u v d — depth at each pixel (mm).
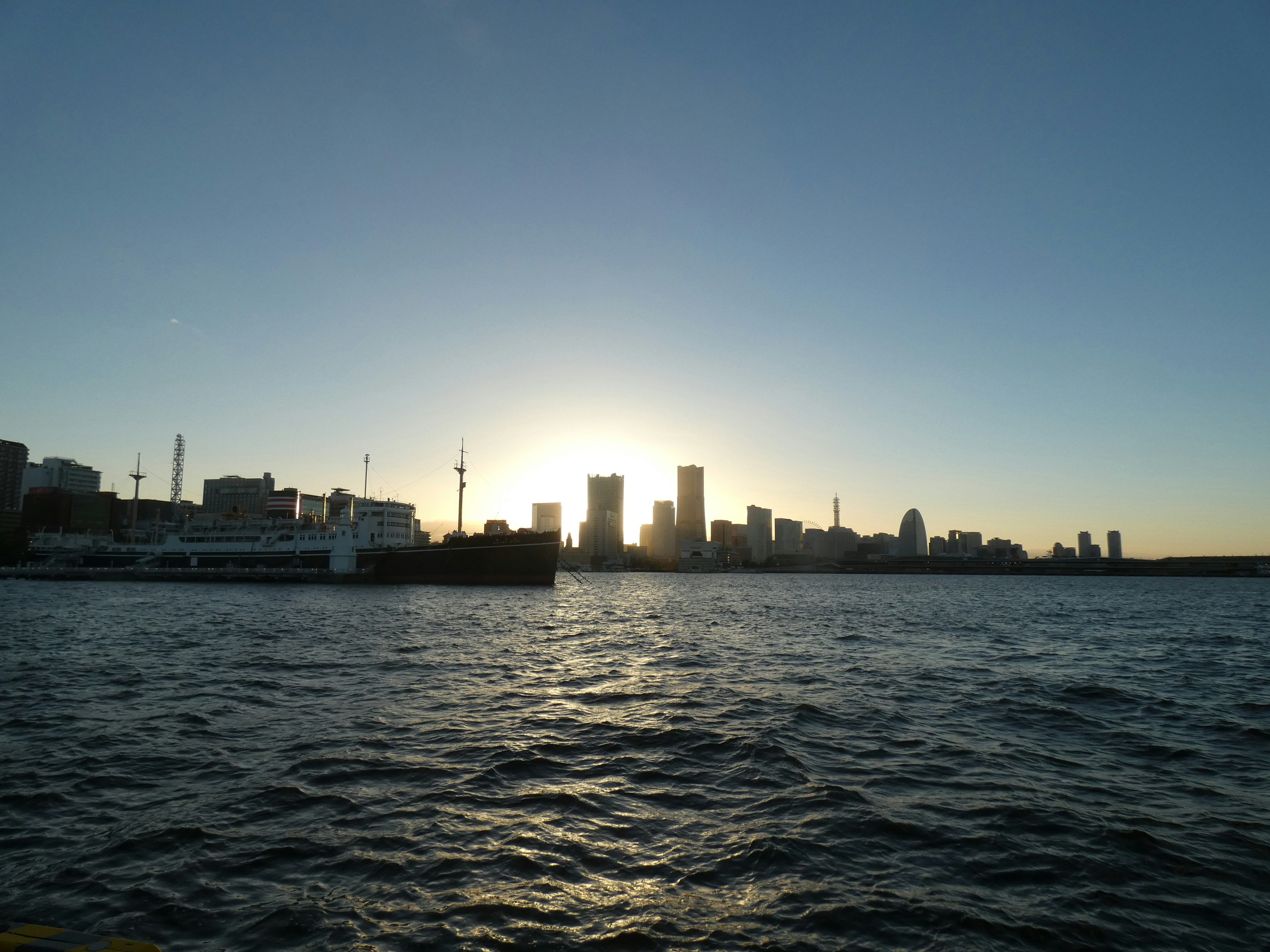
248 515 180250
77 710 27969
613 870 13844
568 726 25891
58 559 183500
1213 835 15734
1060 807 17422
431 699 30906
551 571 153750
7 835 15406
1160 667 42250
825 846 15008
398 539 161375
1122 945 11234
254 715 27078
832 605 119875
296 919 11836
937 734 24750
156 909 12164
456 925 11688
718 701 30734
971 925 11781
